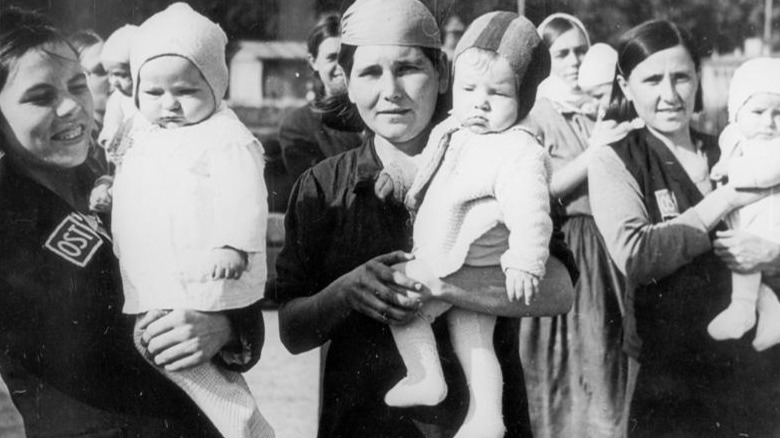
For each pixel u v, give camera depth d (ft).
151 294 17.98
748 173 19.19
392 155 18.25
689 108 19.15
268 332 18.35
